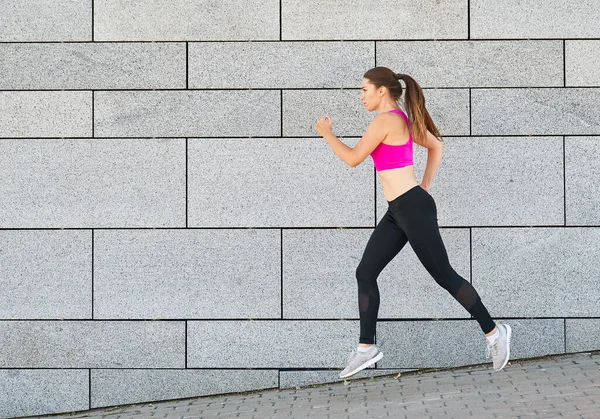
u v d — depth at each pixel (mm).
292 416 5398
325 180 6258
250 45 6266
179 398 6293
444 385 5785
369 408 5383
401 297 6258
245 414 5598
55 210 6285
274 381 6277
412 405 5336
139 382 6297
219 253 6277
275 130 6266
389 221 5297
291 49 6262
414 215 5148
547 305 6246
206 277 6281
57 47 6273
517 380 5730
